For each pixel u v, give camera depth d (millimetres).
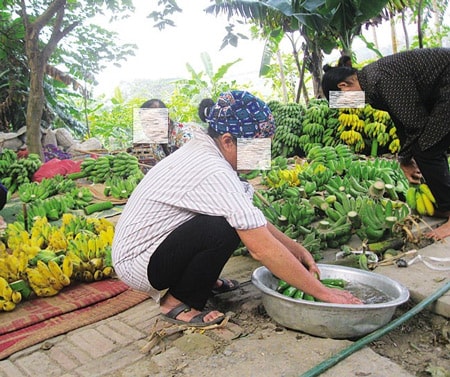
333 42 9039
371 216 3402
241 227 1951
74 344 2293
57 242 3480
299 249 2463
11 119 11211
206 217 2068
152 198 2059
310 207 4215
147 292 2260
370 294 2357
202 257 2125
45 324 2549
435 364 2045
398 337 2258
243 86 14992
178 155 2105
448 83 3197
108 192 6402
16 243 3738
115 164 7395
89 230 3883
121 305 2713
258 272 2428
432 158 3404
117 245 2168
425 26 11195
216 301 2666
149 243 2105
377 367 1858
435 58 3209
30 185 6715
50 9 8711
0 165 7840
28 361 2160
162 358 2062
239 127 1989
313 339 2100
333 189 4660
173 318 2287
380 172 5105
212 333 2232
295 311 2090
